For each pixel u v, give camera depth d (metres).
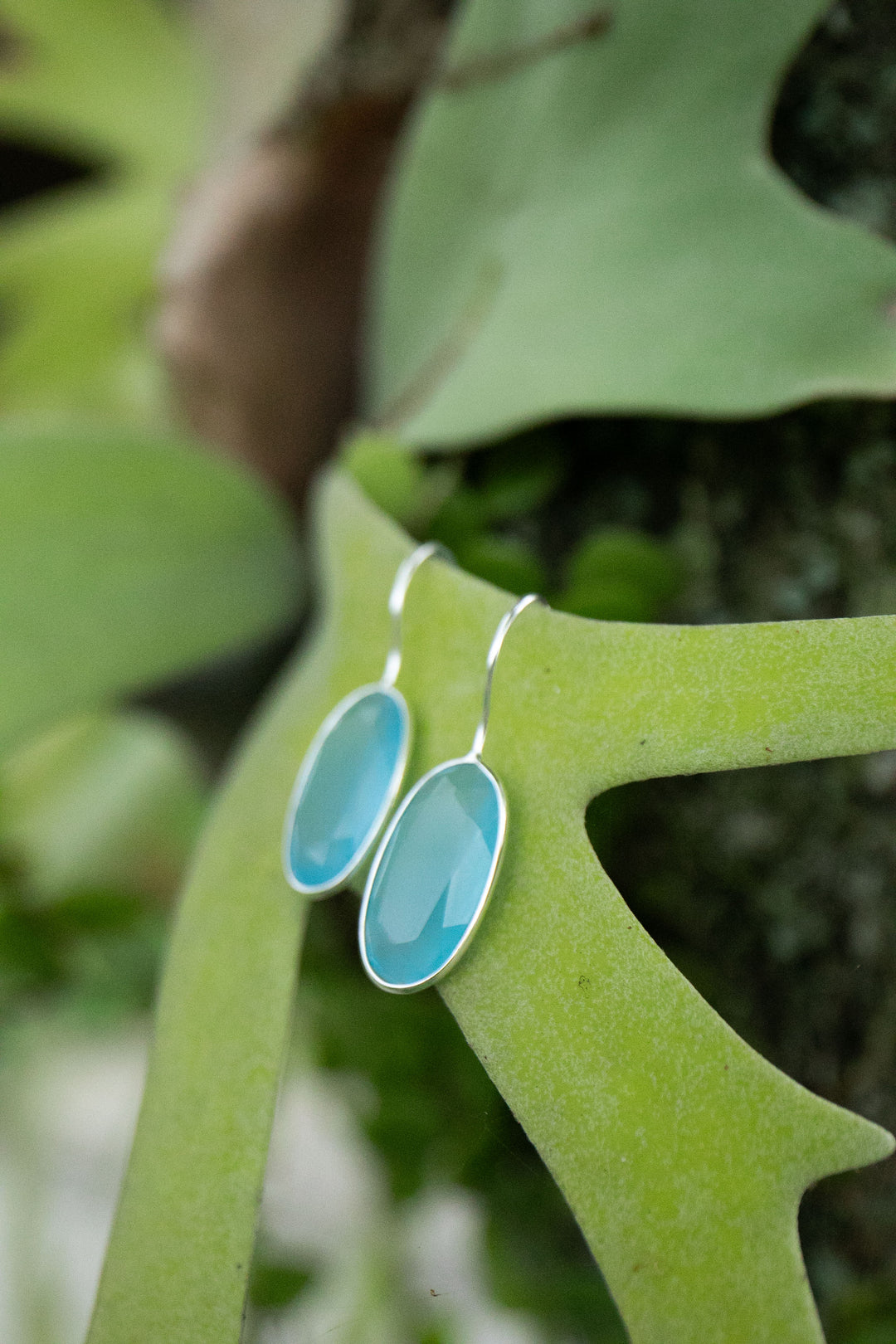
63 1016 0.27
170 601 0.24
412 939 0.19
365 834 0.20
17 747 0.23
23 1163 0.32
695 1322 0.17
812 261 0.21
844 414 0.22
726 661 0.18
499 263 0.24
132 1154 0.19
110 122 0.34
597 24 0.23
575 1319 0.23
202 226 0.29
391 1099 0.24
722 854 0.23
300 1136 0.30
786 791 0.22
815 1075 0.22
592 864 0.18
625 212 0.22
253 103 0.31
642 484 0.24
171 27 0.34
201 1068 0.19
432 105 0.25
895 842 0.21
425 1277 0.25
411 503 0.24
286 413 0.29
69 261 0.35
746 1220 0.17
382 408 0.25
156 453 0.25
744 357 0.21
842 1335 0.21
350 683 0.21
